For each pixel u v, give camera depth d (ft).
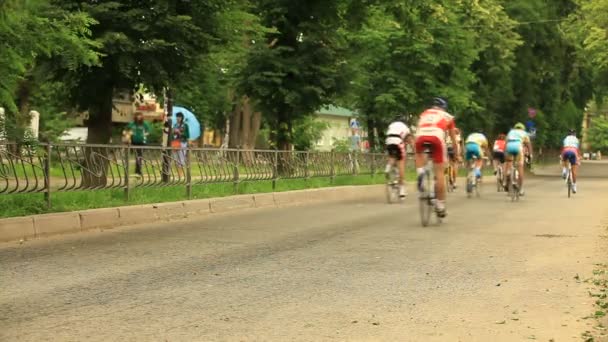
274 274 32.99
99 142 68.69
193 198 62.69
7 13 37.96
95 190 53.31
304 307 26.73
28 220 43.60
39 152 47.32
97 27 58.34
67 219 46.47
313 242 43.29
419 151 52.95
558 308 26.86
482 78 160.76
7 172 45.03
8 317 24.89
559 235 47.32
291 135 94.89
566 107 218.59
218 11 63.62
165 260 36.50
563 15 180.24
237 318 25.00
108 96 67.00
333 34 93.09
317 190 78.95
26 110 74.13
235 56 84.79
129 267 34.42
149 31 59.67
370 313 25.89
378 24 119.44
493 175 145.18
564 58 193.36
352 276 32.65
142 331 23.25
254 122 172.14
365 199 80.89
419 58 125.18
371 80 127.95
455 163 96.89
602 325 24.36
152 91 66.08
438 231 49.14
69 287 29.81
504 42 151.12
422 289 30.01
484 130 172.86
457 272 33.76
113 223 50.39
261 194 69.62
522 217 59.67
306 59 90.33
